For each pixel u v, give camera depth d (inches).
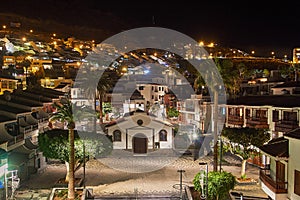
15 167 1435.8
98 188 1491.1
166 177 1662.2
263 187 1263.5
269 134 1763.0
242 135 1596.9
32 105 1973.4
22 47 7027.6
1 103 1839.3
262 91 3161.9
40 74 4601.4
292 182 1073.5
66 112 1327.5
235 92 3132.4
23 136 1620.3
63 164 1939.0
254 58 5841.5
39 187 1494.8
